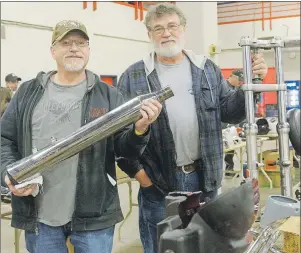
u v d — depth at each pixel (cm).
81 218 146
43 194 147
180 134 173
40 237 149
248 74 151
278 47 152
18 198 149
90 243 147
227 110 180
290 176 149
